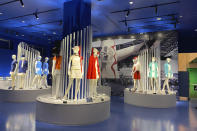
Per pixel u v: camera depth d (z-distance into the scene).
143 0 5.33
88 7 5.41
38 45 12.76
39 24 8.17
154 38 8.75
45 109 3.96
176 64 8.18
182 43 9.98
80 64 4.34
